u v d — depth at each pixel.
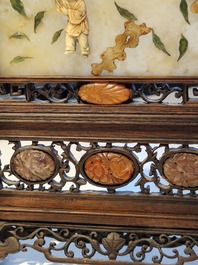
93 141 0.31
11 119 0.31
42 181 0.33
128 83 0.29
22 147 0.32
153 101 0.30
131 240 0.33
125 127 0.31
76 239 0.33
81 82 0.30
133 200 0.32
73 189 0.33
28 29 0.29
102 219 0.33
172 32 0.28
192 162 0.30
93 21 0.28
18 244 0.34
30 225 0.34
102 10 0.28
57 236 0.33
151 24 0.28
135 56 0.29
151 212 0.32
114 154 0.31
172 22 0.28
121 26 0.28
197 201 0.31
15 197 0.33
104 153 0.31
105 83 0.29
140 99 0.31
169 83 0.29
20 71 0.30
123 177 0.32
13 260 0.38
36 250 0.35
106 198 0.32
